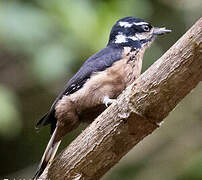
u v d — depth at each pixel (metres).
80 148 8.20
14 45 12.05
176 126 14.91
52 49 12.11
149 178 14.12
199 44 7.01
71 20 12.11
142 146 14.62
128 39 10.30
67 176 8.31
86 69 9.50
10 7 12.15
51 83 14.42
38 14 12.23
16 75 14.80
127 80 9.49
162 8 15.98
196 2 15.91
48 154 9.23
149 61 14.41
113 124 7.86
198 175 12.41
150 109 7.53
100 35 12.15
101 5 12.67
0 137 15.02
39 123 9.42
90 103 9.33
